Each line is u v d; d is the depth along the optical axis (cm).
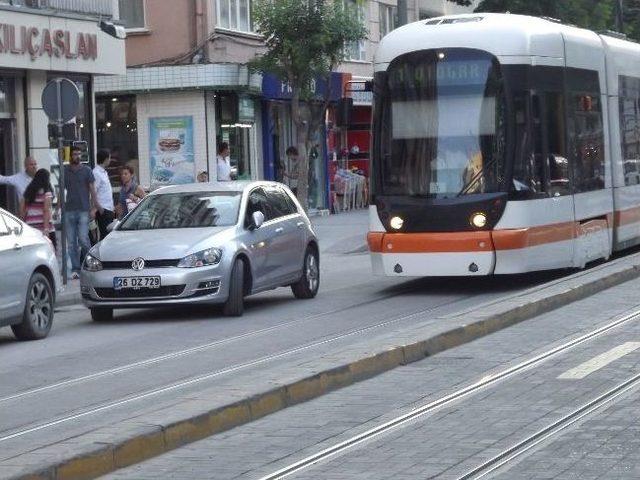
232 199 2267
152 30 4241
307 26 4084
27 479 941
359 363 1462
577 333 1792
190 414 1163
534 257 2348
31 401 1439
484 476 992
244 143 4519
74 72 3350
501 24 2367
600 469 994
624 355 1568
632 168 3006
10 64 3083
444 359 1600
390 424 1210
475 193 2303
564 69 2544
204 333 1983
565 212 2500
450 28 2364
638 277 2578
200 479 1013
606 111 2825
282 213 2392
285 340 1870
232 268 2139
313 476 1011
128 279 2103
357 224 4556
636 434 1117
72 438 1070
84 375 1614
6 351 1873
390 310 2217
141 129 4253
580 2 4919
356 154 5584
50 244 2069
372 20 5544
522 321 1944
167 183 4247
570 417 1208
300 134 4262
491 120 2314
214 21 4266
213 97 4234
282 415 1268
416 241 2319
